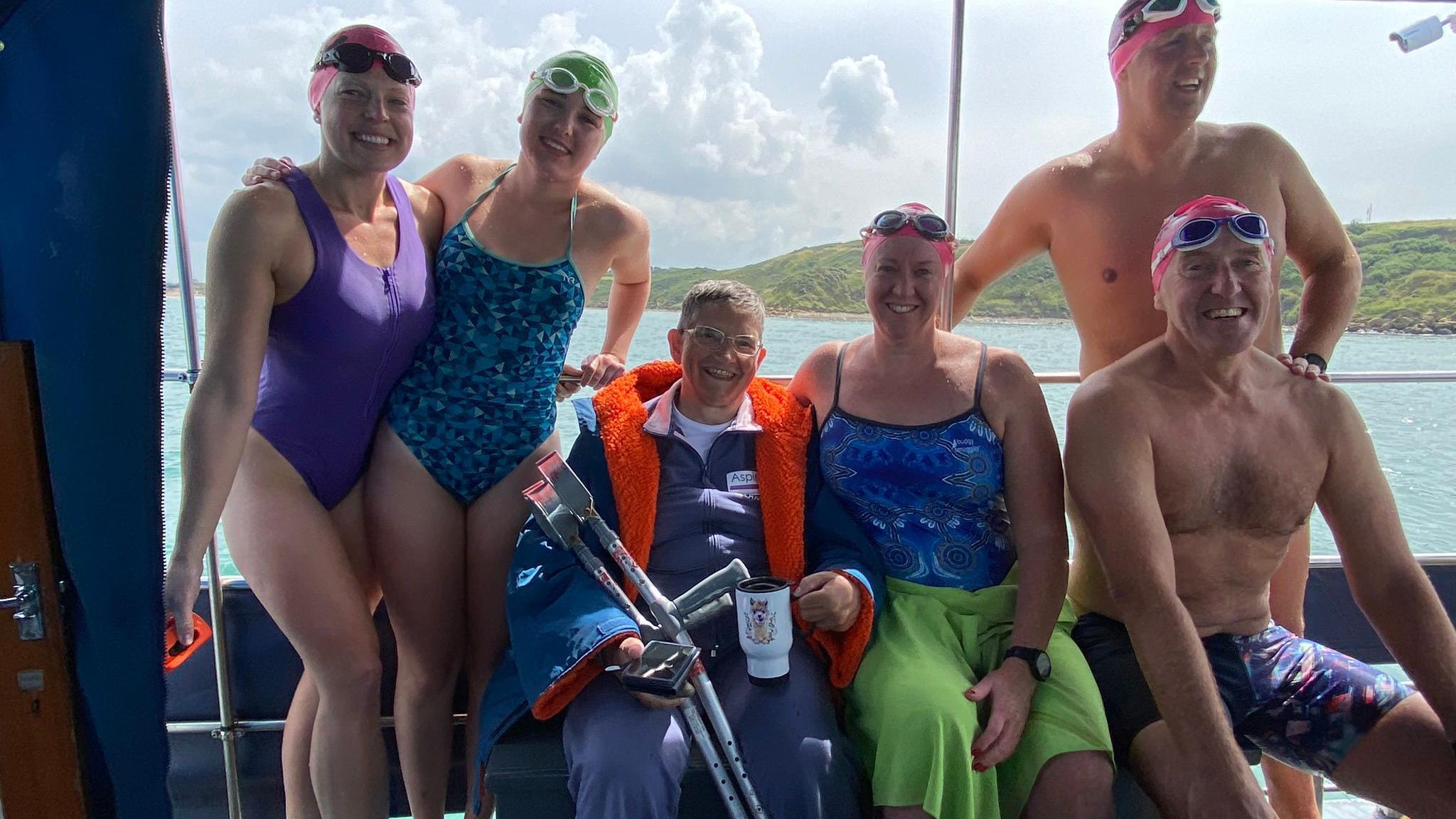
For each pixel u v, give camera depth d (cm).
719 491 203
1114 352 230
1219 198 190
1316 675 181
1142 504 178
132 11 139
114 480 148
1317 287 232
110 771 153
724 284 204
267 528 185
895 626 193
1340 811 278
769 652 176
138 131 141
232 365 172
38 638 147
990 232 251
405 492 204
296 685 243
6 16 137
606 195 223
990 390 199
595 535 199
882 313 198
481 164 219
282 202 180
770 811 168
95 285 144
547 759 178
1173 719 169
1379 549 185
